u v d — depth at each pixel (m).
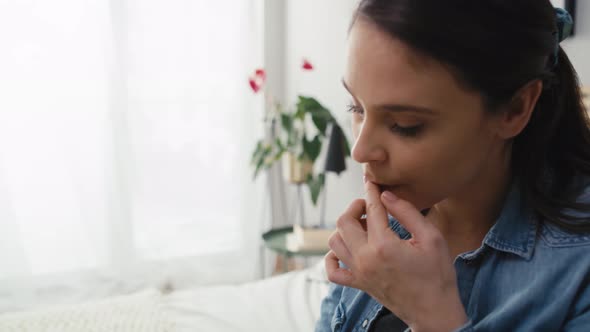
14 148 2.57
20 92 2.55
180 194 2.96
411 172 0.55
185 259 2.99
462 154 0.54
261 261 3.10
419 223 0.56
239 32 2.93
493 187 0.65
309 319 1.52
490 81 0.51
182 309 1.59
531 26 0.52
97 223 2.74
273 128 2.73
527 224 0.61
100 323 1.46
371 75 0.51
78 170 2.67
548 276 0.56
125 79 2.72
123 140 2.73
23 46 2.54
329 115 2.24
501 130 0.56
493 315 0.59
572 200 0.60
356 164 2.53
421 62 0.49
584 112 0.65
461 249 0.70
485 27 0.49
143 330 1.42
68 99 2.62
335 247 0.61
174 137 2.91
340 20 2.50
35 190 2.63
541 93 0.62
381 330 0.74
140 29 2.75
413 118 0.52
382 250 0.55
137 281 2.85
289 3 3.10
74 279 2.72
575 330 0.53
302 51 2.96
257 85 2.54
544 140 0.62
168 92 2.86
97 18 2.62
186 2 2.82
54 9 2.56
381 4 0.50
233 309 1.59
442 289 0.54
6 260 2.56
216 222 3.05
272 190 3.27
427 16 0.48
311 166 2.41
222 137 2.99
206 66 2.90
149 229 2.92
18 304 2.60
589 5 1.25
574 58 1.30
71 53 2.60
